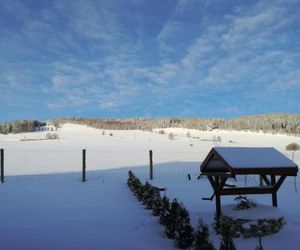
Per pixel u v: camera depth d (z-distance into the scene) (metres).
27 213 13.30
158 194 13.48
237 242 9.33
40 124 149.00
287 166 10.39
